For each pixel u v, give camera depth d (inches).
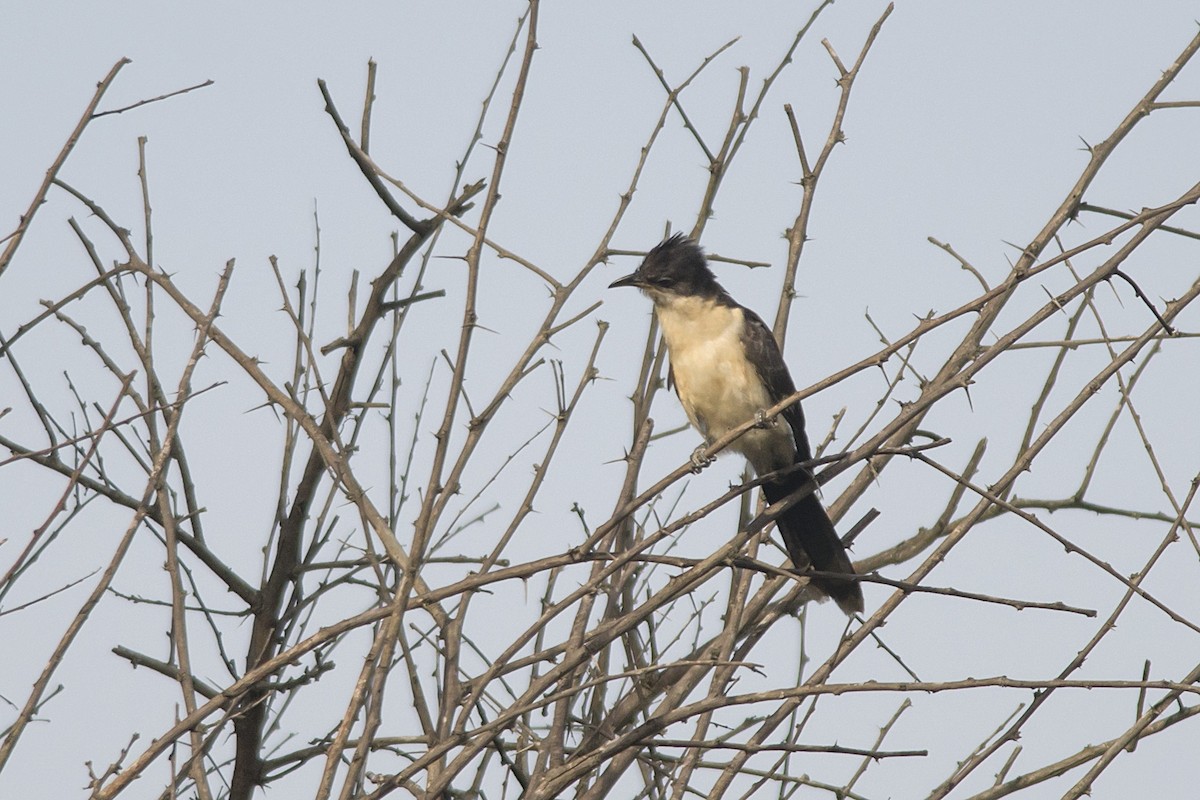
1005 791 390.6
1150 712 358.0
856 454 372.5
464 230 401.1
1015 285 361.7
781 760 412.5
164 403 390.0
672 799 373.4
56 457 451.2
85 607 307.4
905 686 325.7
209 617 455.8
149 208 402.0
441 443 342.3
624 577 454.9
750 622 465.1
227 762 430.9
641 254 423.2
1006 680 322.3
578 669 393.1
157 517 483.2
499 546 386.3
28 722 297.0
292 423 460.4
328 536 467.5
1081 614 342.6
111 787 298.5
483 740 324.8
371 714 308.0
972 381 366.3
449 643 377.4
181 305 392.2
